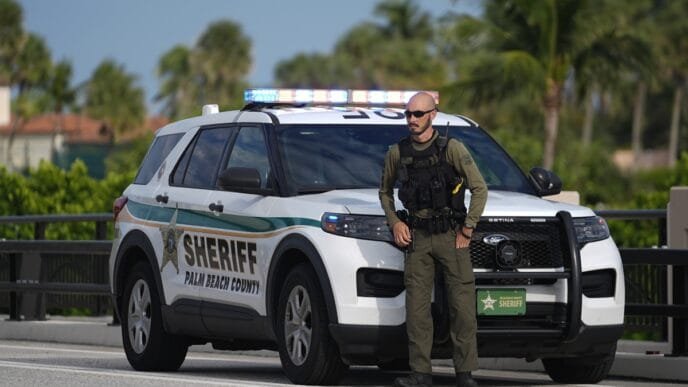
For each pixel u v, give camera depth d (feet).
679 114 643.86
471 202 65.46
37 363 85.76
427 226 65.51
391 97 81.05
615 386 73.05
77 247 108.47
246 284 74.18
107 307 115.55
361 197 69.72
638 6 305.12
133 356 84.43
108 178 165.78
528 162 353.51
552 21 285.43
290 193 72.33
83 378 74.38
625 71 292.40
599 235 69.92
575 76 291.79
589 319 68.74
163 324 82.02
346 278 67.10
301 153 74.59
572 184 352.90
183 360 83.61
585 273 69.00
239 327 75.15
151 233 83.05
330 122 76.79
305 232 69.15
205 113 84.33
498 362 86.17
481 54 291.79
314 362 68.80
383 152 75.41
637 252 78.95
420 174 65.72
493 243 66.90
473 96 293.43
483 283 67.00
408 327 66.33
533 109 499.92
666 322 88.33
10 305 115.75
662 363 77.56
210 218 77.51
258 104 80.43
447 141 65.82
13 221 117.80
